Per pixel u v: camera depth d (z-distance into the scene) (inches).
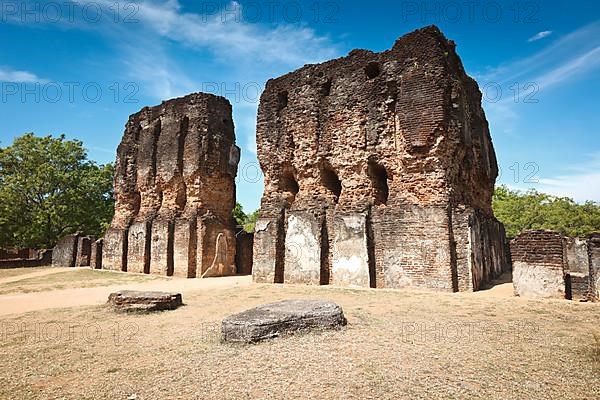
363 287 581.9
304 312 307.6
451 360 234.8
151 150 996.6
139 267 945.5
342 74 674.2
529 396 184.4
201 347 275.4
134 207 1050.7
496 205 1683.1
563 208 1494.8
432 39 586.9
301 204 679.7
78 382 217.0
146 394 195.5
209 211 895.7
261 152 740.7
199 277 843.4
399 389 192.4
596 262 463.5
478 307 405.7
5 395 200.4
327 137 671.8
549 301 434.6
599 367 221.9
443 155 563.2
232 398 186.5
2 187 1343.5
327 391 190.9
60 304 512.1
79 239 1167.0
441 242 535.8
